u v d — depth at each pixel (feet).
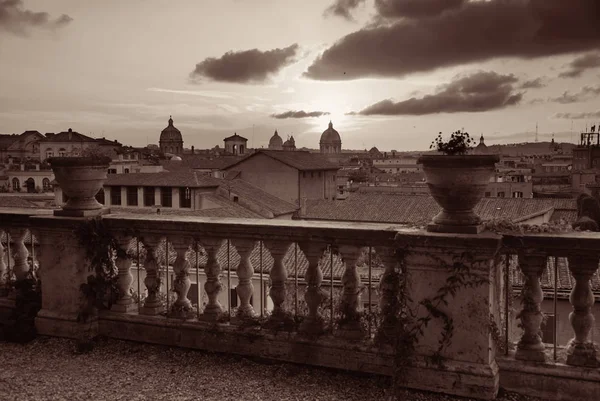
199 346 19.15
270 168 251.19
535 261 15.15
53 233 20.93
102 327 20.83
